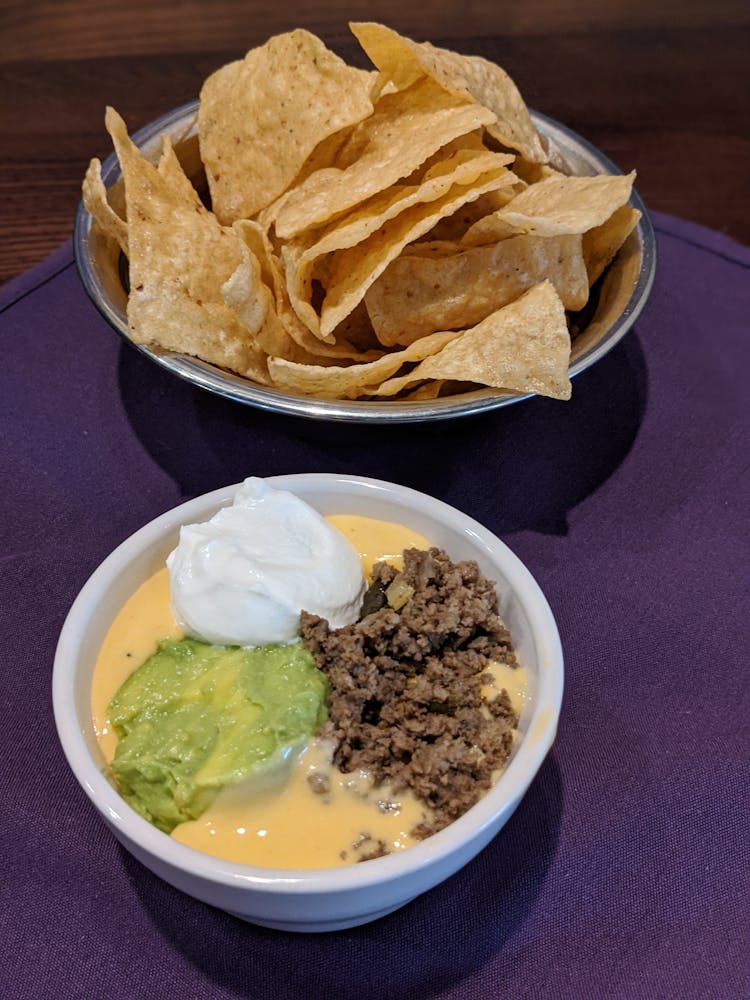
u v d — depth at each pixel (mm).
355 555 236
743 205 423
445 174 306
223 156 334
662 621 277
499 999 205
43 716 251
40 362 339
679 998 205
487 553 236
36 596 277
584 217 277
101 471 310
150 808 196
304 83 318
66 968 207
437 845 181
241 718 200
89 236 303
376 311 299
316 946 212
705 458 322
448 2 495
